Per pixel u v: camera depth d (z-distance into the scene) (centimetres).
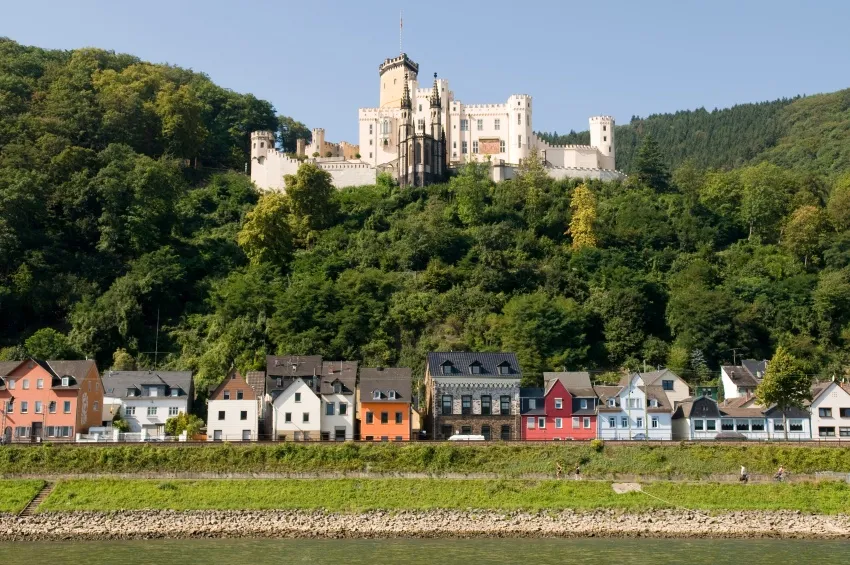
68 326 17112
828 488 10931
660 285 18688
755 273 19412
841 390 13075
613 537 9950
